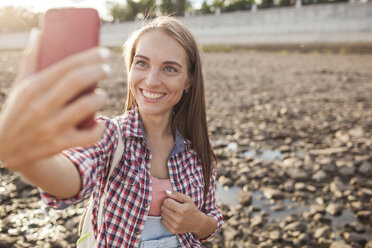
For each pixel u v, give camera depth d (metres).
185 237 1.35
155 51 1.26
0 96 6.83
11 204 3.01
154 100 1.29
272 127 5.91
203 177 1.54
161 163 1.40
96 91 0.53
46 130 0.45
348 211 3.17
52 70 0.44
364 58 17.98
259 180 3.79
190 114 1.49
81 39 0.55
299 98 8.31
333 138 5.36
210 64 15.87
